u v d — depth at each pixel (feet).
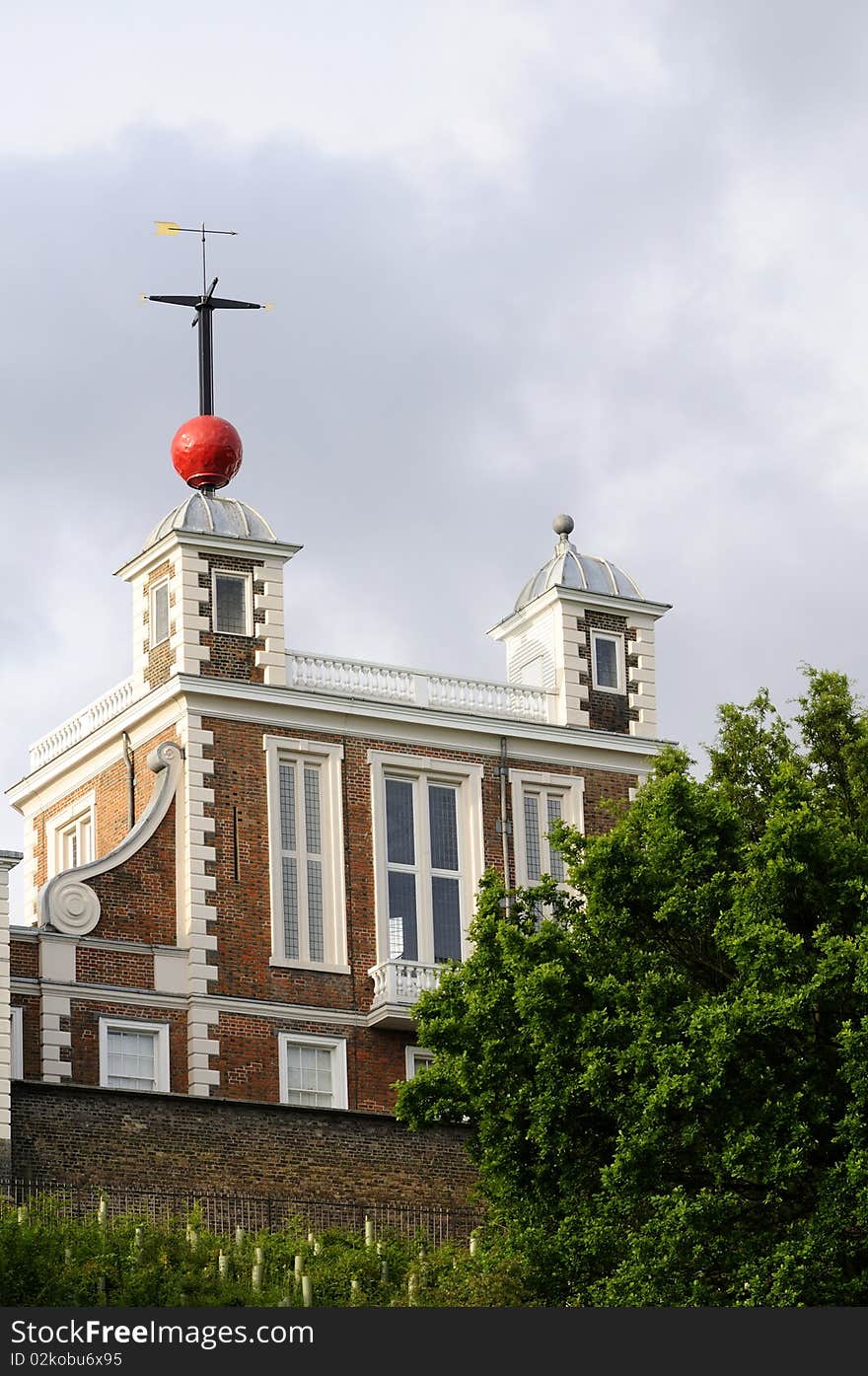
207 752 236.63
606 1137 189.78
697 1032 182.91
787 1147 180.24
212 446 249.55
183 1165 209.36
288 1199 208.74
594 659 255.70
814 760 230.68
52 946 226.79
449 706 247.50
